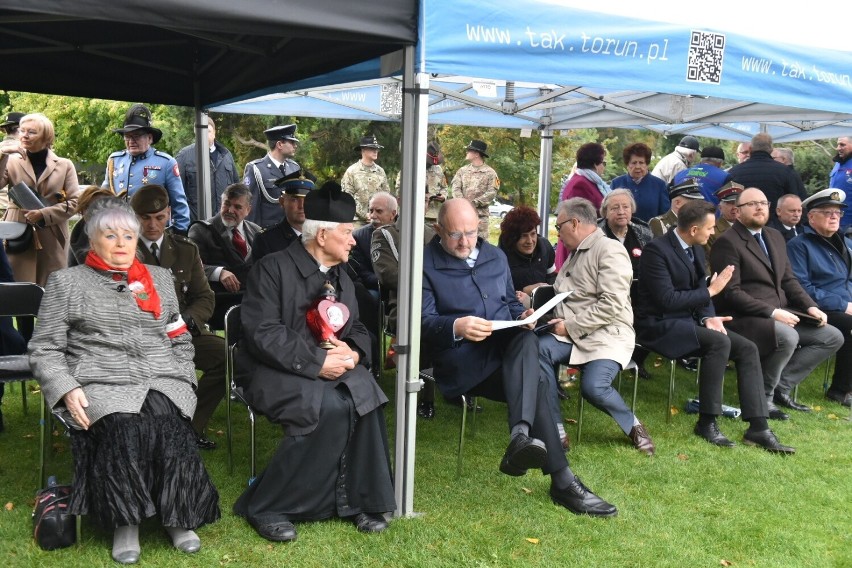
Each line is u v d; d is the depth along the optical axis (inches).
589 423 204.8
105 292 125.5
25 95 668.1
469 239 160.1
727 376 260.5
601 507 145.8
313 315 136.1
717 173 306.2
